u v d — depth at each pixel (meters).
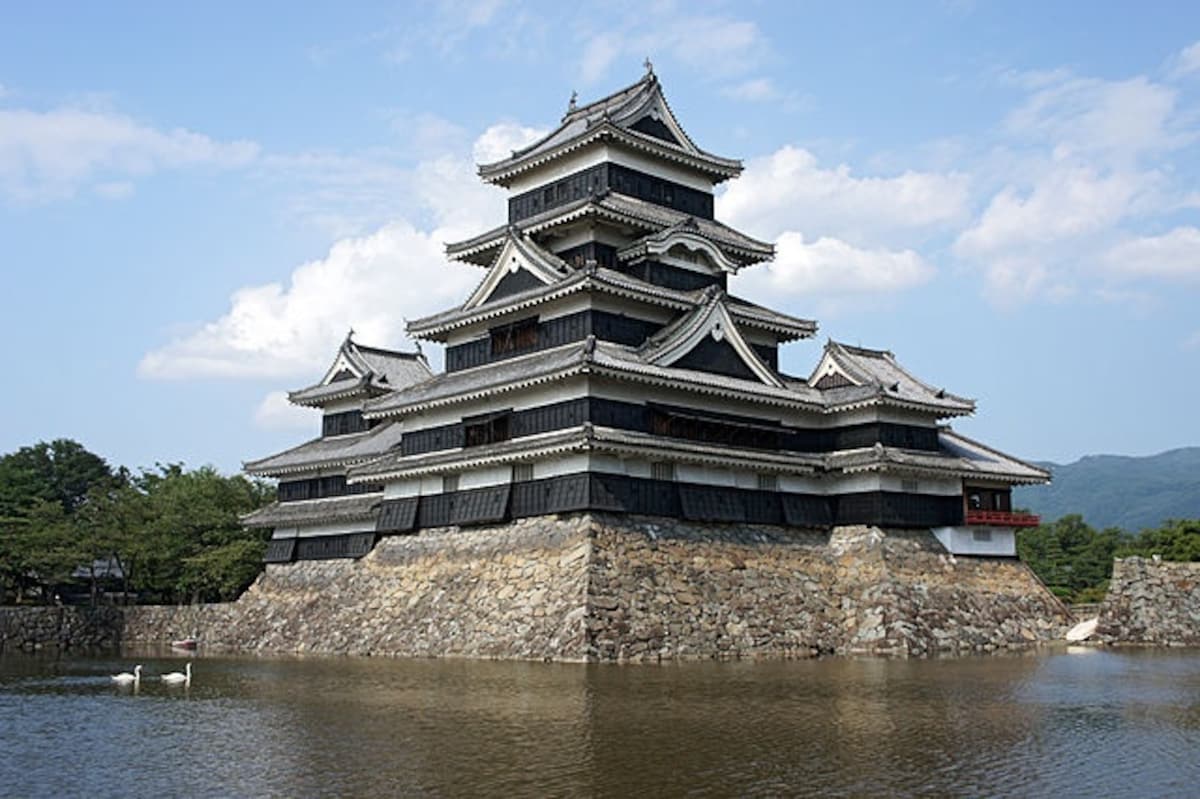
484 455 50.28
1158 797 19.06
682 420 51.34
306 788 19.95
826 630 50.84
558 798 18.83
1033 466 61.72
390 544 56.72
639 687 33.91
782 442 56.66
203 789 20.28
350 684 36.56
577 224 55.75
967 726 26.20
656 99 60.59
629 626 43.97
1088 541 135.88
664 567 47.12
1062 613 58.53
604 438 46.00
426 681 36.72
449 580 51.06
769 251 62.12
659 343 51.28
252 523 69.12
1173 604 55.19
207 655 58.34
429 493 55.09
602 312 51.34
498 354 55.38
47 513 78.94
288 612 62.56
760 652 47.50
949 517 57.03
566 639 42.94
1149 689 33.88
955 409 58.38
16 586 78.88
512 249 54.81
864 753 22.72
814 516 55.81
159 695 35.72
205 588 81.25
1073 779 20.41
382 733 25.59
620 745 23.55
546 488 48.50
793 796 18.98
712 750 22.97
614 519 47.00
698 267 57.38
